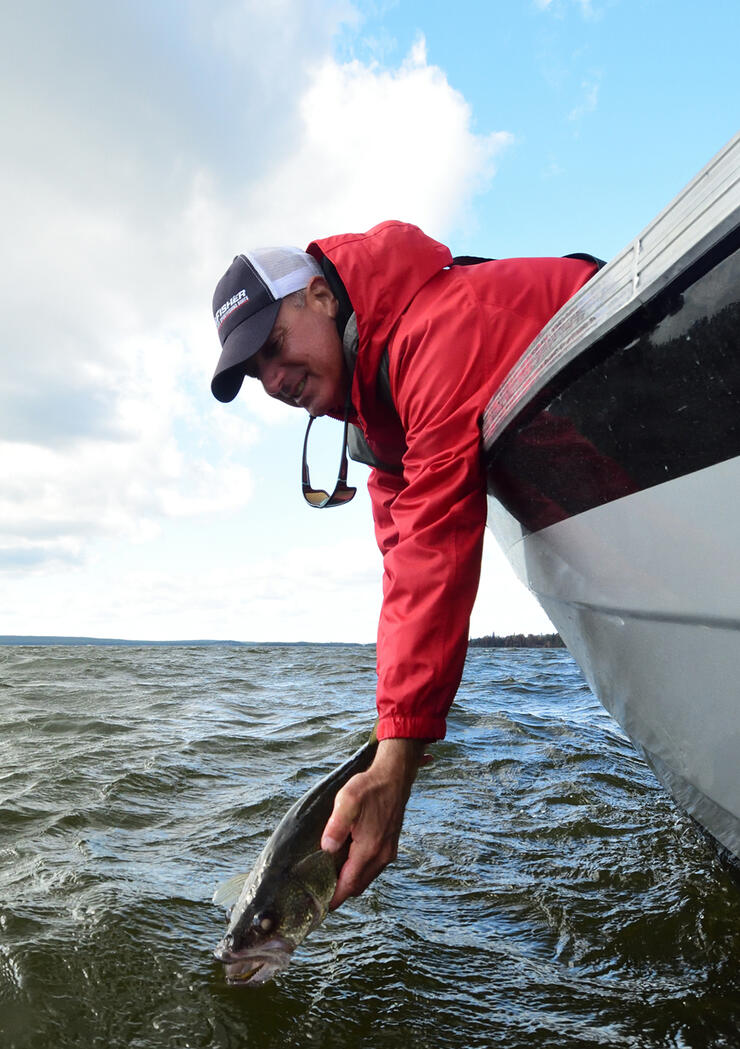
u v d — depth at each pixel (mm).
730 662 1410
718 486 1268
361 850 1625
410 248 1993
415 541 1749
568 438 1560
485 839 2814
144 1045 1567
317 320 2186
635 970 1927
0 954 1843
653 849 2717
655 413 1347
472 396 1826
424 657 1671
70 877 2322
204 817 2963
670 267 1194
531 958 1981
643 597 1584
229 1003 1712
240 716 5082
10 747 4156
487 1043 1613
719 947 2016
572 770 3750
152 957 1865
